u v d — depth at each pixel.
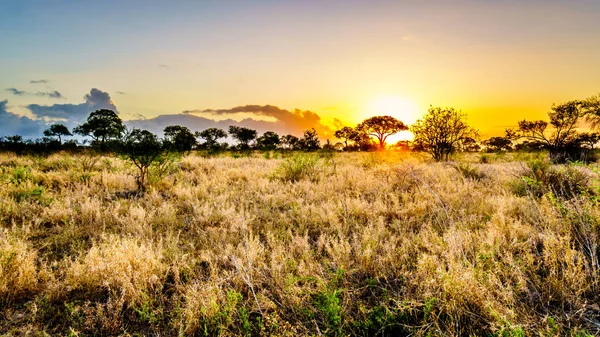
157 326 2.54
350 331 2.43
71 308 2.60
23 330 2.46
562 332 2.22
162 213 5.31
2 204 5.21
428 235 3.97
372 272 3.28
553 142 20.47
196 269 3.42
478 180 8.35
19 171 7.81
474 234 3.81
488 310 2.36
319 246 3.88
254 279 3.09
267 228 4.65
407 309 2.58
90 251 3.33
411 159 16.50
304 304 2.79
